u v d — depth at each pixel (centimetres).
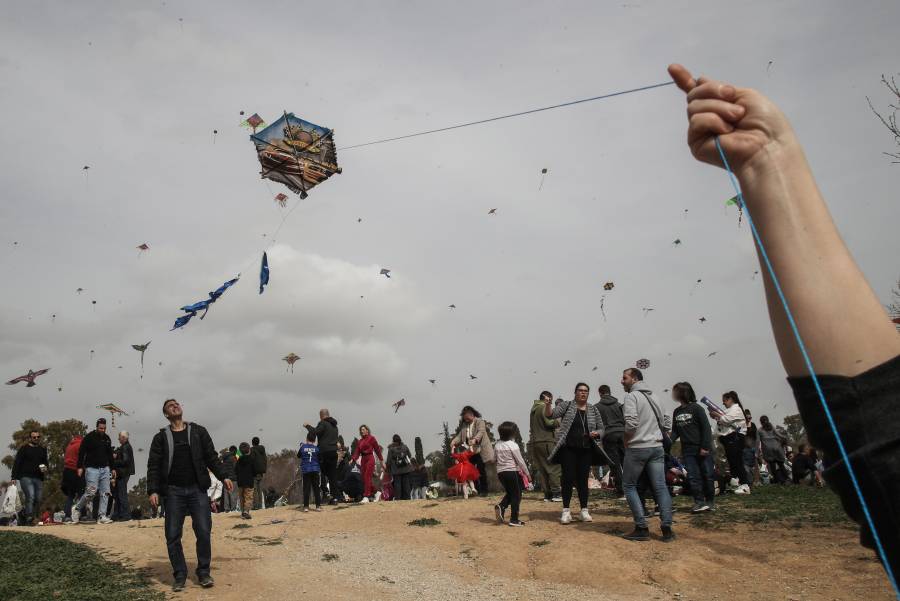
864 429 79
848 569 607
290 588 670
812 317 84
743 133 94
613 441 1115
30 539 855
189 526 1026
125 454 1288
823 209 90
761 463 1512
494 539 842
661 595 607
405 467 1355
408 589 665
